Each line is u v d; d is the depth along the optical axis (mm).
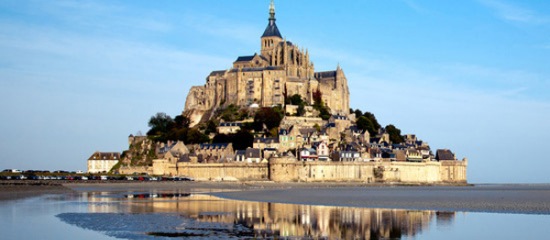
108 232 102000
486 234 101312
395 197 189500
